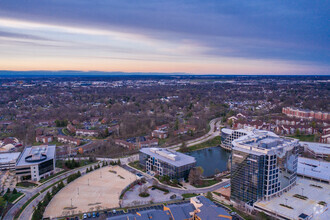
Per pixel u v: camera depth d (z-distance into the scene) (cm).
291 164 19088
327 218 15612
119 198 19238
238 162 18025
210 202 16662
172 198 19275
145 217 14988
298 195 18250
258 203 17212
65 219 16425
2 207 17612
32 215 17012
